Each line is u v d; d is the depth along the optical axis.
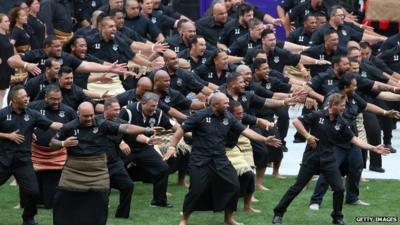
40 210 40.06
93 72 43.44
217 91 39.16
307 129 39.91
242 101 40.72
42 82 41.22
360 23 60.09
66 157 38.25
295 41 51.53
